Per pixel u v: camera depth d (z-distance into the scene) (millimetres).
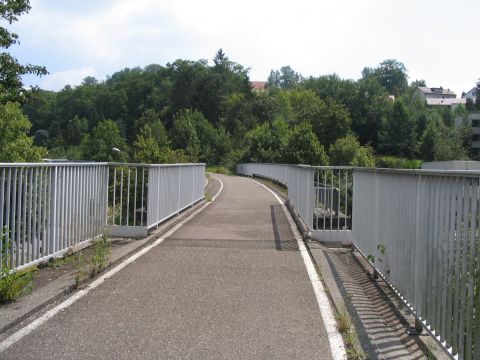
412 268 5066
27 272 6414
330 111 72875
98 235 9305
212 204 17641
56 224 7508
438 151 81125
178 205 13438
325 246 9805
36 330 4730
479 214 3451
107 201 9688
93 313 5262
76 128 104562
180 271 7262
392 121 88625
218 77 112750
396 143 87750
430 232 4488
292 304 5723
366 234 7719
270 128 63562
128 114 114875
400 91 137375
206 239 10078
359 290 6512
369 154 47062
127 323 4961
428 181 4582
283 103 96500
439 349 4434
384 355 4262
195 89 109125
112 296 5918
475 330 3402
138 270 7301
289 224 12375
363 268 7891
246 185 30562
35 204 6836
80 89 121062
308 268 7586
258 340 4566
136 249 8875
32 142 17625
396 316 5461
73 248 8109
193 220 13039
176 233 10812
